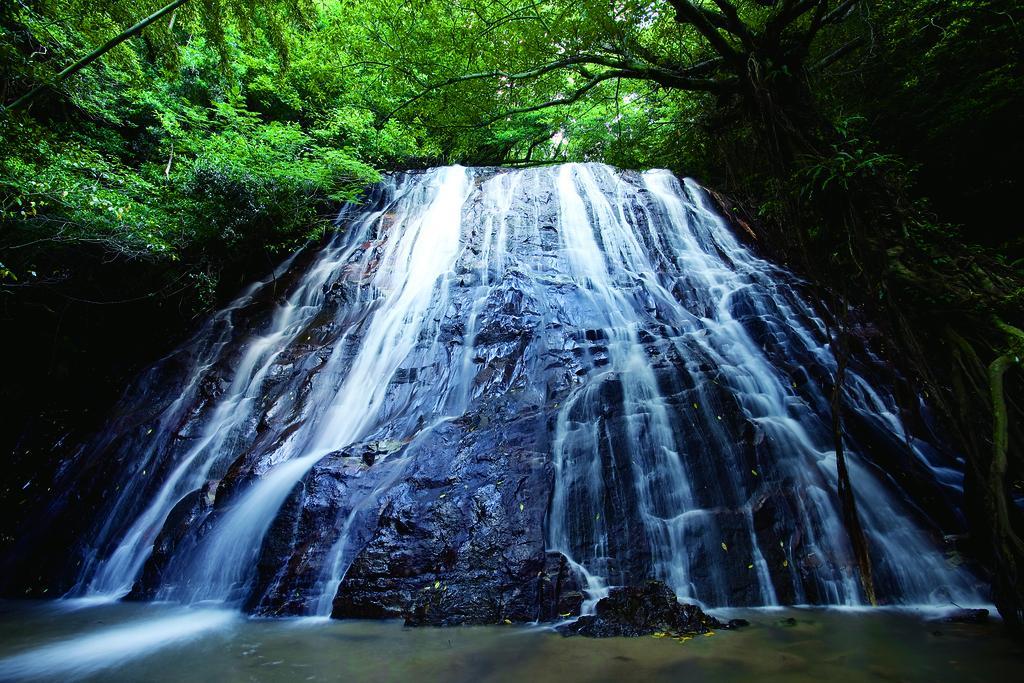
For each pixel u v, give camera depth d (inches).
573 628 120.7
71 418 275.9
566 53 297.0
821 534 151.6
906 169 283.1
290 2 263.4
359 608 136.6
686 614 122.0
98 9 233.0
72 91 339.6
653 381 208.8
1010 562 106.3
